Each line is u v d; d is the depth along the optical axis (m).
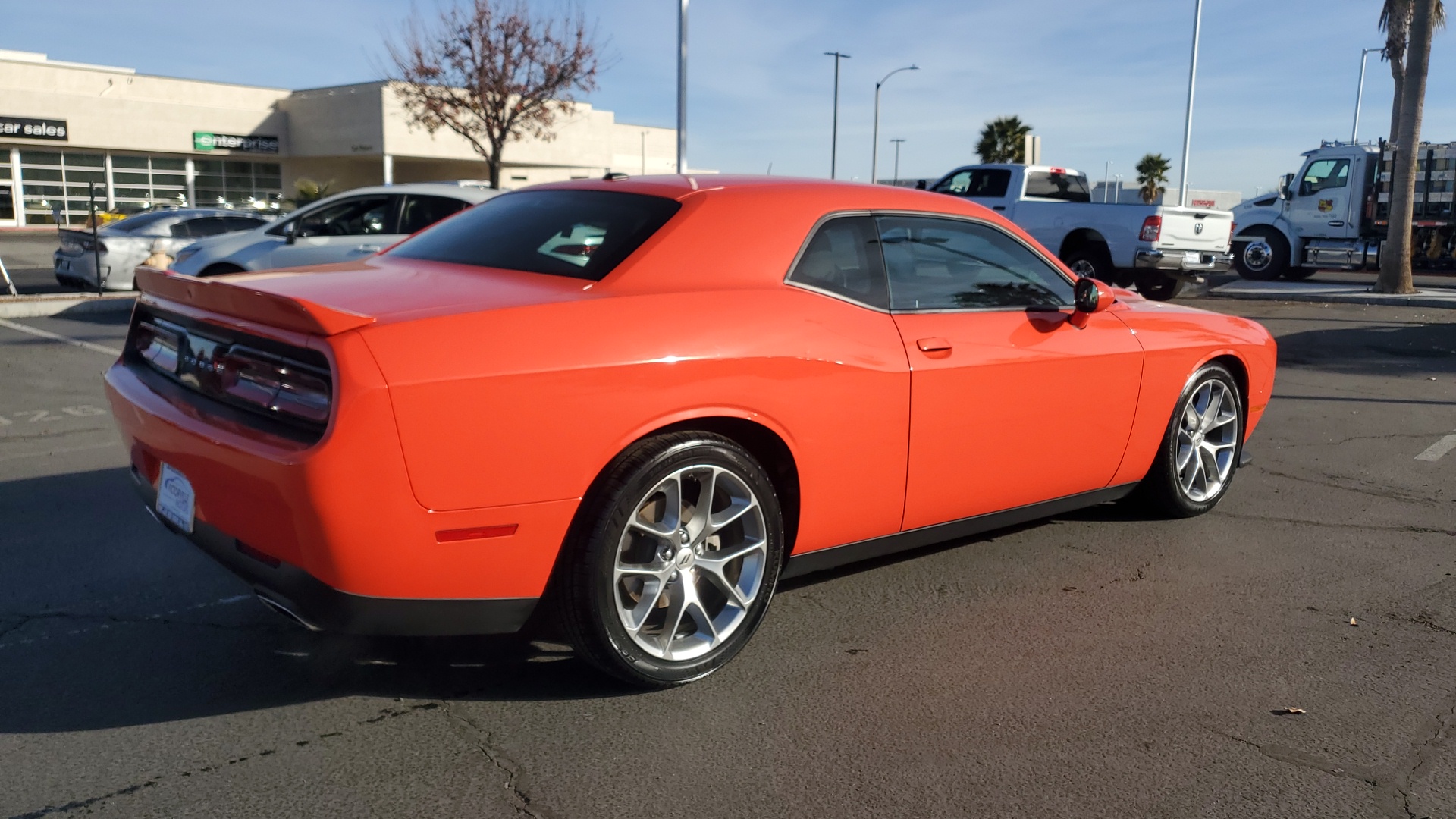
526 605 2.79
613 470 2.82
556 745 2.75
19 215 38.88
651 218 3.27
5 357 9.16
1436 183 18.95
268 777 2.57
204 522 2.88
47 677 3.10
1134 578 4.08
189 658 3.25
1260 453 6.24
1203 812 2.48
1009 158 38.28
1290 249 20.14
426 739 2.77
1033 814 2.46
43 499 4.93
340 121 43.81
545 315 2.75
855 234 3.48
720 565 3.08
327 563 2.54
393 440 2.48
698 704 2.99
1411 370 9.57
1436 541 4.59
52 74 40.12
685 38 16.27
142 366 3.38
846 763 2.68
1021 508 4.01
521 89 26.39
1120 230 14.30
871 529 3.50
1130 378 4.19
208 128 43.28
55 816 2.38
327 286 3.04
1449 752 2.78
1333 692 3.13
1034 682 3.16
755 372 3.02
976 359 3.59
